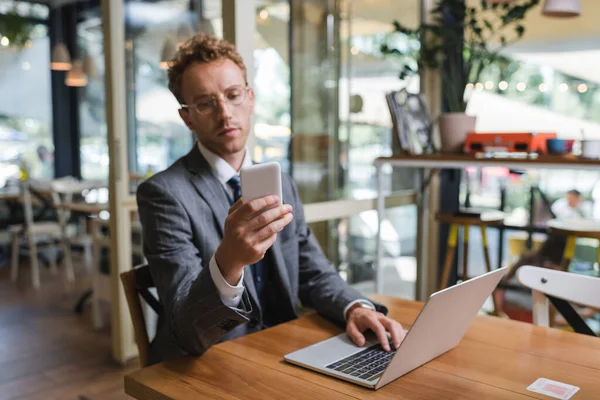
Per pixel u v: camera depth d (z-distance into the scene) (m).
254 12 2.34
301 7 2.59
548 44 3.39
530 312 3.14
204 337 1.04
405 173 3.26
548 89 3.30
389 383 0.95
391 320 1.20
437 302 0.92
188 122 1.43
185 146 3.00
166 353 1.26
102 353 3.05
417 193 3.31
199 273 1.10
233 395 0.91
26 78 6.00
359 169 3.00
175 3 2.85
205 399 0.90
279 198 0.91
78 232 5.88
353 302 1.30
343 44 2.85
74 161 6.34
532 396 0.90
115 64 2.73
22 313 3.81
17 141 5.96
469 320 1.11
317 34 2.70
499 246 3.40
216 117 1.35
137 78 2.84
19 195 4.88
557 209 3.26
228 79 1.35
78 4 6.12
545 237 3.21
